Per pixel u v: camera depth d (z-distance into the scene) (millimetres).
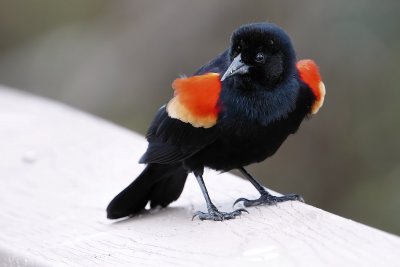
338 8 16250
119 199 9680
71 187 10977
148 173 9859
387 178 16141
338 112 16422
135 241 8641
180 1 18469
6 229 9609
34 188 10977
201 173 9727
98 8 20844
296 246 7520
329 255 7238
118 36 19125
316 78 9789
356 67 16188
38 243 9008
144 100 18312
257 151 9656
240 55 9391
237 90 9359
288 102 9500
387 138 16266
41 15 21828
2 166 11836
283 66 9438
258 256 7469
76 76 19359
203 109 9336
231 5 17828
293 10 16812
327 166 16703
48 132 13102
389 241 7449
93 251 8523
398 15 15852
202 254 7820
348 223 7938
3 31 22094
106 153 12016
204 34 18094
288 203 8938
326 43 16328
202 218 9086
